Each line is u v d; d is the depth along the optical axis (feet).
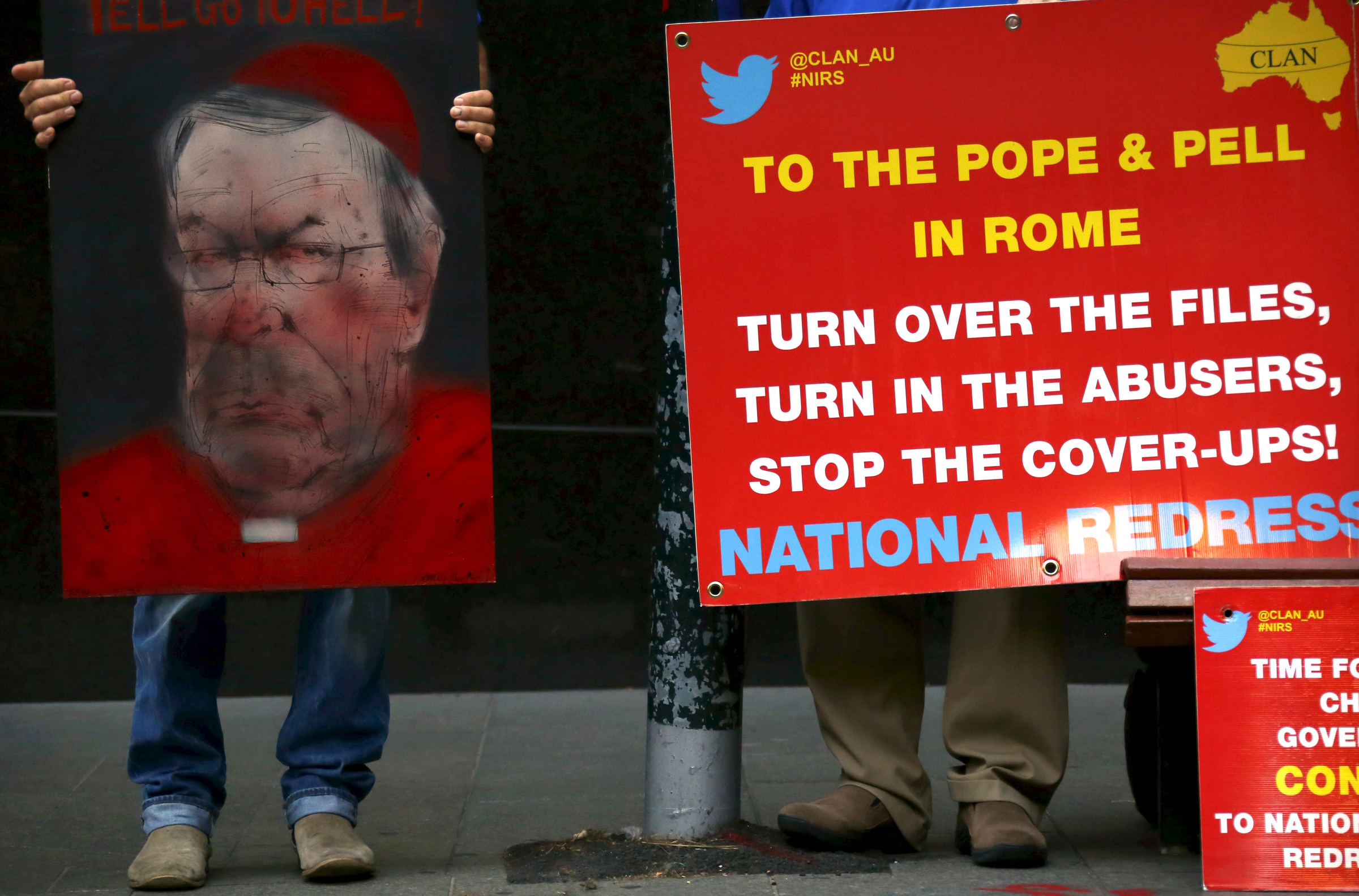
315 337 28.12
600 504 49.67
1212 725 25.77
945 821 32.53
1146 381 27.81
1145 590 26.61
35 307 47.88
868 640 29.27
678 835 29.91
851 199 27.99
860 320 27.94
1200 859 28.43
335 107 28.19
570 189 49.03
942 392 27.91
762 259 27.94
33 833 32.63
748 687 50.14
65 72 27.86
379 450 28.22
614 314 49.34
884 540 27.89
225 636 29.32
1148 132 27.89
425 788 36.86
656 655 30.32
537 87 48.80
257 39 28.07
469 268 28.40
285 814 29.66
